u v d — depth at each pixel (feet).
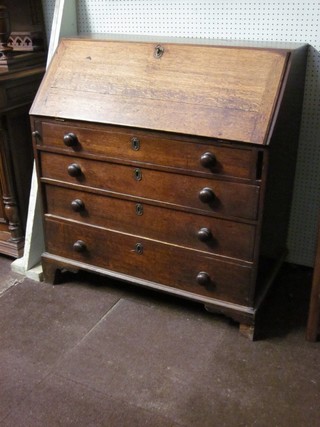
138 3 7.52
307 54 6.65
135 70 6.22
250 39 7.02
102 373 5.83
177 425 5.14
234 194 5.68
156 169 6.04
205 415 5.26
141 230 6.53
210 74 5.84
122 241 6.72
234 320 6.39
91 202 6.75
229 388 5.60
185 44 6.08
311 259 7.79
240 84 5.66
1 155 7.54
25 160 7.95
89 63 6.50
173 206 6.13
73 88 6.47
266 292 6.49
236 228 5.86
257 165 5.44
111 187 6.48
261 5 6.78
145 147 6.00
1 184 7.75
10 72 7.22
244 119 5.49
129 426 5.14
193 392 5.56
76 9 7.91
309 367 5.89
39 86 7.36
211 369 5.87
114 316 6.81
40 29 8.07
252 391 5.56
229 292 6.23
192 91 5.84
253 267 5.94
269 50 5.69
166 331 6.50
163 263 6.53
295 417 5.23
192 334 6.44
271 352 6.13
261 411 5.31
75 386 5.65
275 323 6.65
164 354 6.11
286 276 7.73
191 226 6.14
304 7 6.56
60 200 7.00
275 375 5.78
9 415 5.29
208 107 5.69
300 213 7.61
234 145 5.45
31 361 6.02
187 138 5.68
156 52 6.18
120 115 6.06
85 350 6.19
